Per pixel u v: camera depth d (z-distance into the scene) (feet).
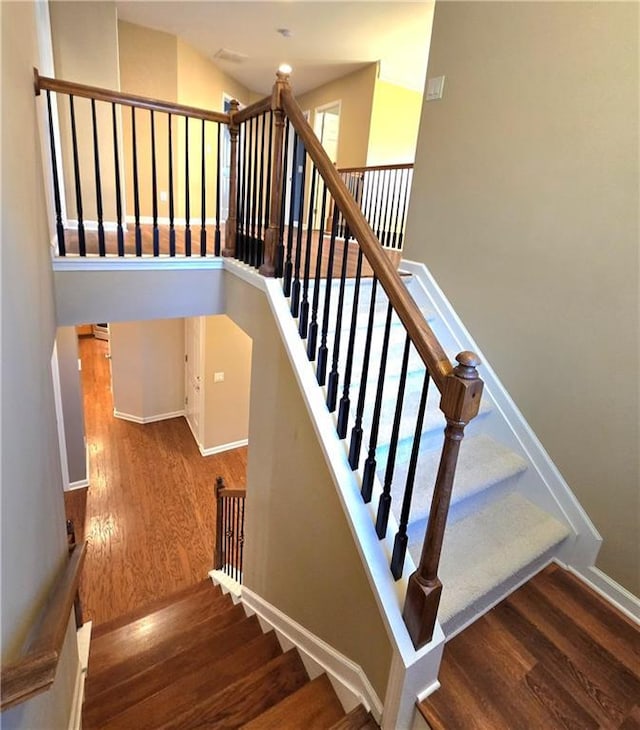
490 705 4.34
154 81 17.10
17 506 3.29
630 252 5.41
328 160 5.22
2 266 3.14
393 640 4.19
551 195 6.25
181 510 14.39
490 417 7.30
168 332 19.34
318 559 5.97
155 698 5.88
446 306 8.06
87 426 19.24
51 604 3.92
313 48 17.54
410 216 8.74
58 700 4.40
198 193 20.08
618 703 4.45
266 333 7.10
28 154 4.77
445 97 7.75
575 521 6.19
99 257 7.50
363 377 4.92
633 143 5.29
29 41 5.49
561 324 6.26
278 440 6.98
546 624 5.32
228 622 8.55
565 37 5.88
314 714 5.18
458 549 5.76
